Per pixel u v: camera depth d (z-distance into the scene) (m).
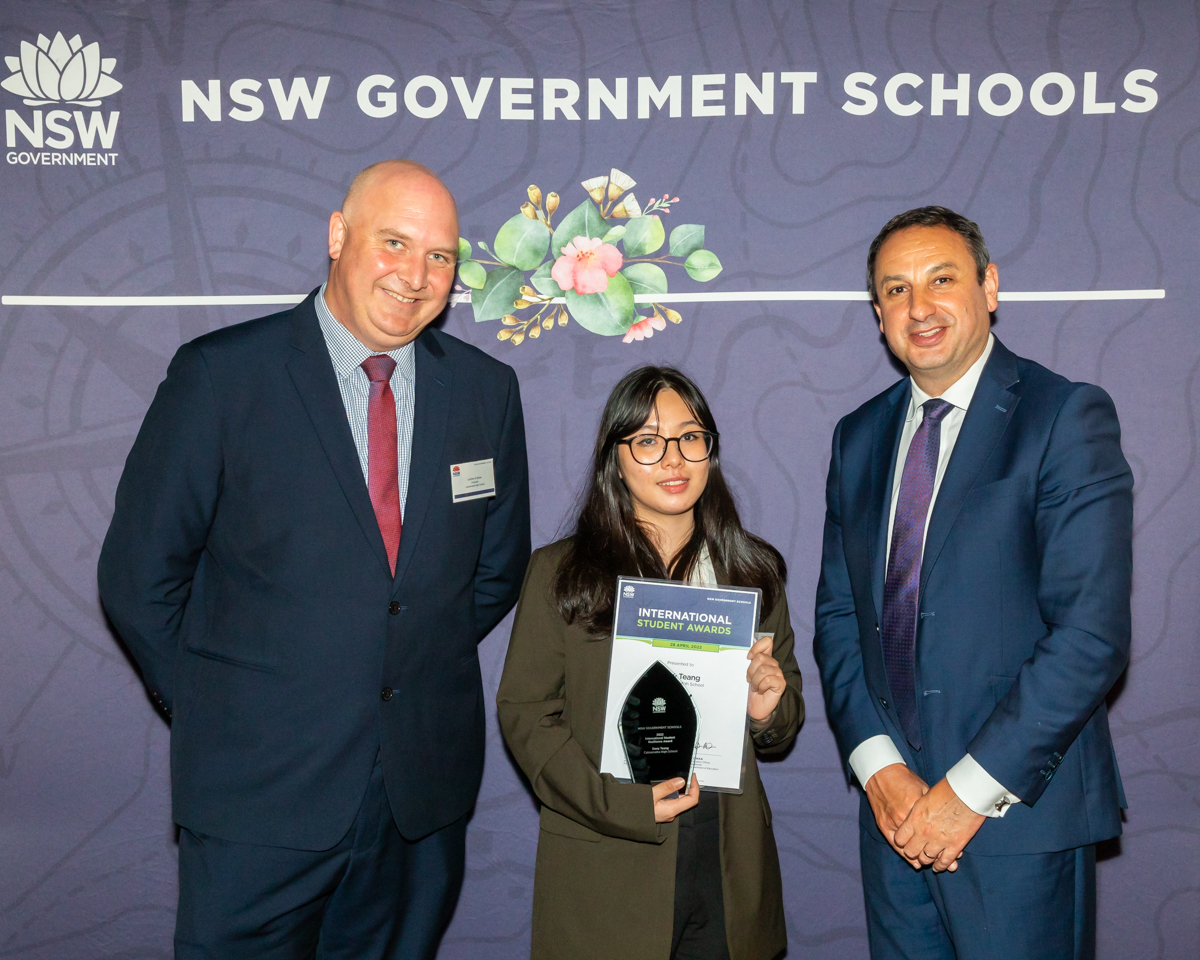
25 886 2.48
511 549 2.12
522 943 2.49
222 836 1.76
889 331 1.83
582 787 1.72
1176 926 2.41
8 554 2.43
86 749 2.46
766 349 2.39
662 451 1.79
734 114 2.36
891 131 2.35
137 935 2.49
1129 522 1.71
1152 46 2.32
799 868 2.46
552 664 1.83
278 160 2.38
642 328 2.40
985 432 1.78
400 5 2.36
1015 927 1.70
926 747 1.77
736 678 1.76
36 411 2.42
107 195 2.39
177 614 1.84
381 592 1.79
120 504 1.81
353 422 1.86
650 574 1.83
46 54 2.37
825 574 2.07
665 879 1.70
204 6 2.37
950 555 1.75
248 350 1.80
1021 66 2.33
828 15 2.34
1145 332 2.35
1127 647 1.67
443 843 2.00
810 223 2.37
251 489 1.77
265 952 1.82
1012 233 2.35
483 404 1.98
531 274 2.40
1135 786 2.41
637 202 2.38
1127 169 2.33
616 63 2.37
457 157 2.38
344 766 1.79
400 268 1.73
